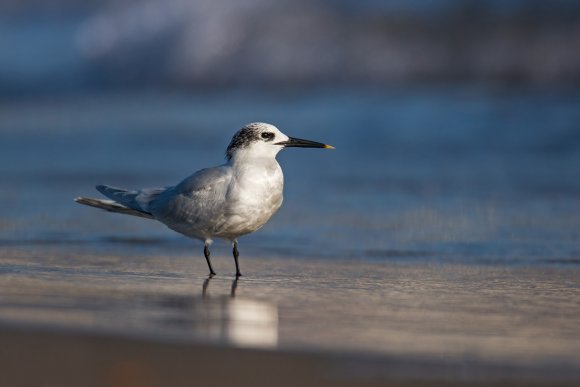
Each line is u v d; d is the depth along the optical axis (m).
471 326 7.53
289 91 27.81
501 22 28.73
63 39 36.19
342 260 11.45
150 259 11.46
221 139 21.73
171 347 6.46
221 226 10.47
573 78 26.67
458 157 18.83
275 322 7.56
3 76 33.25
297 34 30.23
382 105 23.06
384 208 14.96
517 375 5.92
